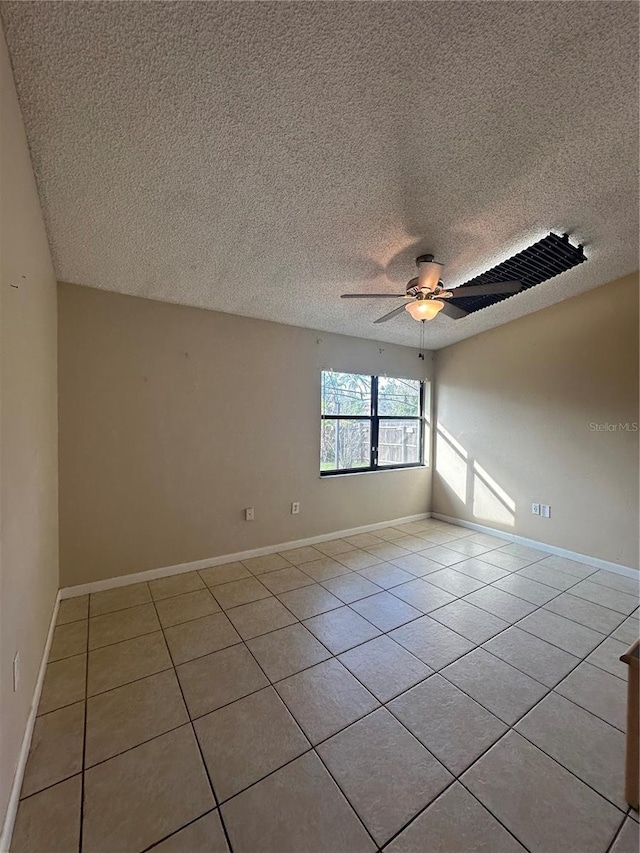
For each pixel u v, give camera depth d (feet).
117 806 4.05
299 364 12.44
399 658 6.63
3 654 3.70
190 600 8.69
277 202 6.57
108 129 4.95
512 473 13.12
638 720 4.01
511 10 3.94
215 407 10.74
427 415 16.12
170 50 4.07
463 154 5.82
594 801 4.11
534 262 8.98
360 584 9.61
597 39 4.27
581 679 6.10
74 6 3.63
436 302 8.15
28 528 5.10
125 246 7.57
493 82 4.69
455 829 3.83
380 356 14.56
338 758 4.65
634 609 8.38
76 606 8.35
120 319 9.34
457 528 14.75
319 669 6.32
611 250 9.02
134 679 6.05
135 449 9.55
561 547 11.70
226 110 4.79
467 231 7.84
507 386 13.28
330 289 9.92
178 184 6.00
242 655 6.68
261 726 5.14
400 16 3.93
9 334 4.04
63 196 6.06
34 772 4.42
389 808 4.04
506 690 5.84
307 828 3.84
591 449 11.04
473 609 8.37
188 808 4.03
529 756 4.68
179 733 5.01
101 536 9.14
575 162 6.18
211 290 9.59
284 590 9.25
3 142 3.75
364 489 14.20
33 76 4.19
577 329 11.33
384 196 6.63
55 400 8.12
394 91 4.70
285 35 4.01
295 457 12.39
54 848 3.64
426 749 4.78
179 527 10.23
